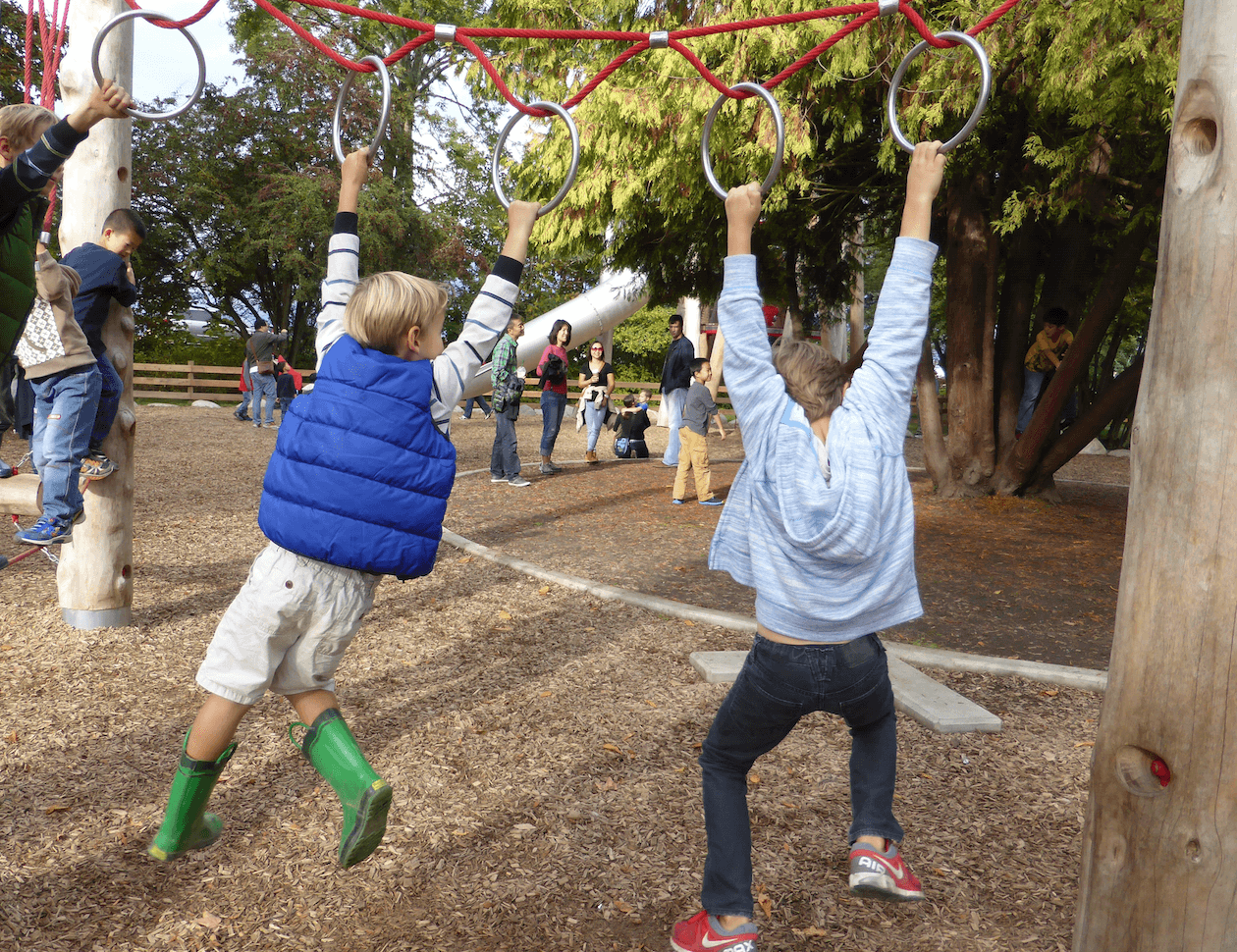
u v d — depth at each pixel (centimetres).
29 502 385
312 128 2642
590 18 777
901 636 533
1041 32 605
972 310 962
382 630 528
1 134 265
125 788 330
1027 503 946
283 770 346
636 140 757
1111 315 866
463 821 315
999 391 1014
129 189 483
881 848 232
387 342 232
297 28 266
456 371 232
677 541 795
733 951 225
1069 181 739
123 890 269
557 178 831
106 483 491
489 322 239
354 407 222
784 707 221
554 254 960
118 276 430
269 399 1759
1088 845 194
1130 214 906
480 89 838
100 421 446
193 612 540
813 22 647
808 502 205
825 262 1186
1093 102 573
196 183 2603
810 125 737
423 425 227
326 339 253
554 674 461
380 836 232
